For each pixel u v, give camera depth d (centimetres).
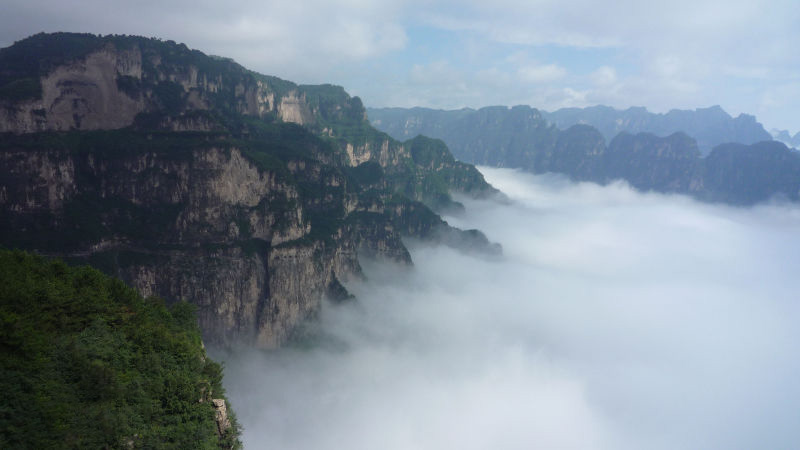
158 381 6225
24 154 15375
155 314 8144
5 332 5378
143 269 16150
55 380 5441
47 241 15288
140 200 17175
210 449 5847
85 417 5191
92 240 15725
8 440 4656
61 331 6322
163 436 5669
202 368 7200
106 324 6794
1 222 15188
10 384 5088
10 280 6619
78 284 7662
